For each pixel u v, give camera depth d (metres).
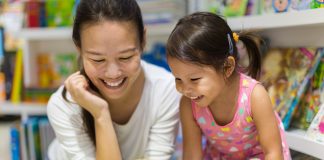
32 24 1.82
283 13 0.96
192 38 0.79
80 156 0.96
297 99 1.03
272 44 1.25
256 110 0.86
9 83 1.93
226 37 0.83
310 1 0.94
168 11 1.45
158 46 1.83
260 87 0.87
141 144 1.05
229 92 0.89
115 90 0.88
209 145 1.08
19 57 1.89
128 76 0.87
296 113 1.08
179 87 0.82
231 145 0.97
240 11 1.20
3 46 1.98
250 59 0.97
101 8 0.81
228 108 0.91
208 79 0.79
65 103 0.99
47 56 2.00
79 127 0.99
